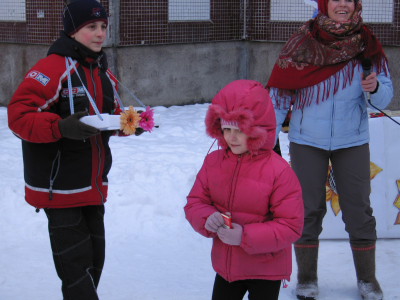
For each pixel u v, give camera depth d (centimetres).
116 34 878
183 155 589
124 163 551
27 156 248
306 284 307
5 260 356
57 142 244
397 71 902
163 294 309
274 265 224
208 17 952
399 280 330
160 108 912
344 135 297
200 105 957
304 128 303
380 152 399
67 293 249
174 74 940
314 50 293
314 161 304
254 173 223
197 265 358
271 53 974
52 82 240
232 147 223
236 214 227
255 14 968
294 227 216
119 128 242
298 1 940
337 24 287
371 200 401
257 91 219
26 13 892
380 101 289
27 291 310
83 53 248
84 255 252
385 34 888
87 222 268
